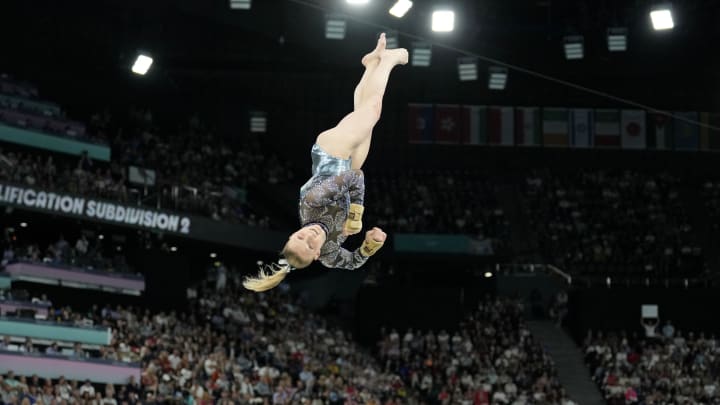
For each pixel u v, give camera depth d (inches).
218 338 1360.7
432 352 1552.7
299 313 1627.7
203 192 1572.3
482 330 1601.9
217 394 1164.5
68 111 1702.8
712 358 1517.0
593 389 1497.3
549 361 1526.8
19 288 1261.1
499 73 1755.7
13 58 1633.9
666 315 1640.0
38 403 970.1
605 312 1644.9
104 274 1374.3
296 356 1395.2
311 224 289.4
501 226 1814.7
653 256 1787.6
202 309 1469.0
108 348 1184.8
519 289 1748.3
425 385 1448.1
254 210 1737.2
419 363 1504.7
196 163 1699.1
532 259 1813.5
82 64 1720.0
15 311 1160.8
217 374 1201.4
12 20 1609.3
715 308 1640.0
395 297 1660.9
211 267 1708.9
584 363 1578.5
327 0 1579.7
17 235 1482.5
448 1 1749.5
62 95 1704.0
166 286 1440.7
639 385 1448.1
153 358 1205.1
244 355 1350.9
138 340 1248.2
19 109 1485.0
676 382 1429.6
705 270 1760.6
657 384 1425.9
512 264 1772.9
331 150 297.0
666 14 1090.1
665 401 1385.3
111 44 1737.2
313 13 1833.2
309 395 1259.8
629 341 1615.4
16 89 1572.3
